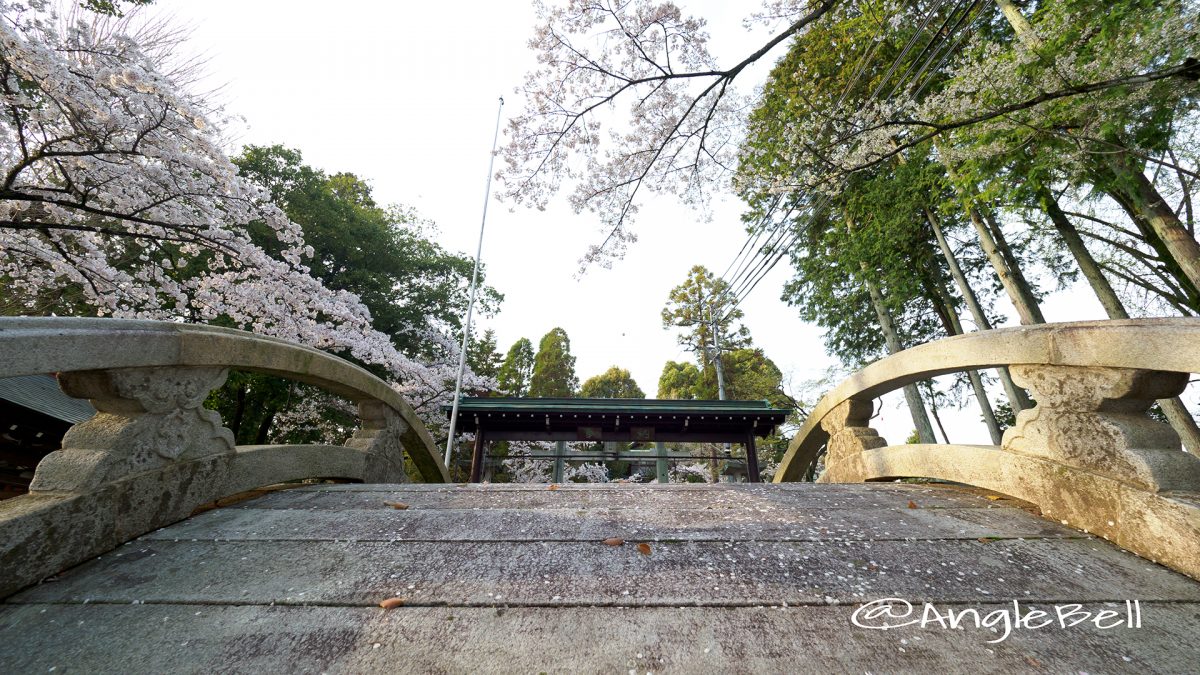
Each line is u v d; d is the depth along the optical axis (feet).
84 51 18.88
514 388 87.81
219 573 5.93
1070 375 7.76
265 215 28.04
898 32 30.30
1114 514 6.70
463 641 4.51
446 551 6.70
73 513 6.00
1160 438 6.79
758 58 17.75
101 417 7.27
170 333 7.68
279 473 10.45
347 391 14.64
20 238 21.08
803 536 7.26
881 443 14.82
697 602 5.23
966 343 9.87
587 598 5.32
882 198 37.19
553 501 9.37
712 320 59.31
